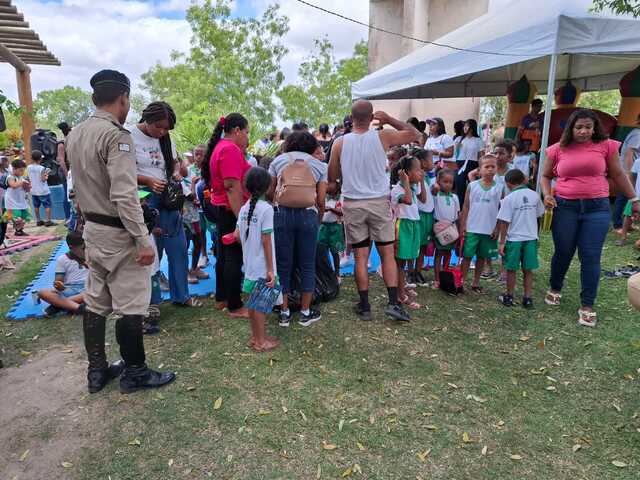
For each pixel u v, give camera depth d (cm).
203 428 268
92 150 263
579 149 400
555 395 303
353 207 397
